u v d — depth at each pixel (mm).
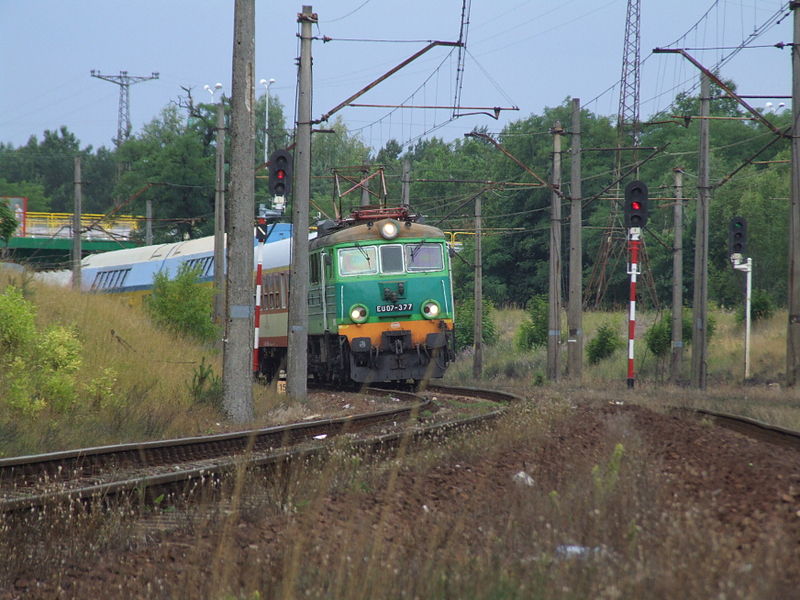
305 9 89125
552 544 24109
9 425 53406
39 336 67000
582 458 40844
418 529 27516
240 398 69812
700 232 121812
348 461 39625
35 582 24344
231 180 70000
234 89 69438
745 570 20375
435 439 49500
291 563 22078
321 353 103625
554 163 131750
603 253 178500
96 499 32219
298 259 89250
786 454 44625
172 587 22781
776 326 174125
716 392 100062
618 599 18625
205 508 31141
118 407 64188
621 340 177125
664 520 25344
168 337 104125
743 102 98188
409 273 97438
